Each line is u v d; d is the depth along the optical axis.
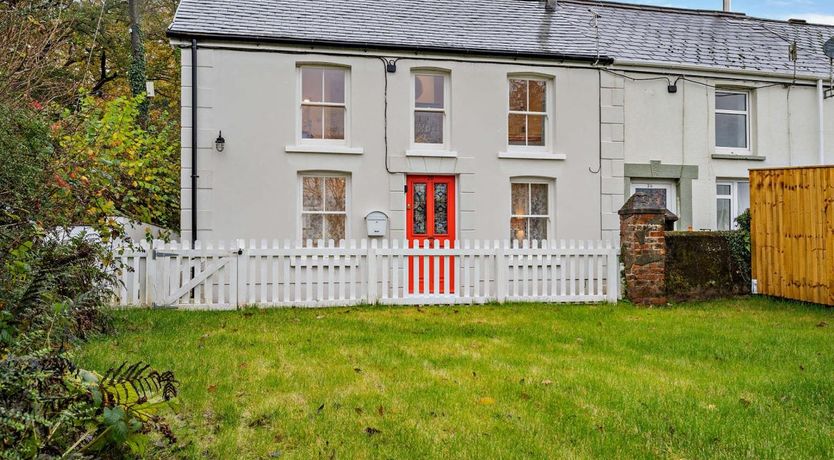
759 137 12.50
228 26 10.14
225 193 9.90
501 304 8.59
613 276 8.95
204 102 9.85
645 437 3.48
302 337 5.96
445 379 4.55
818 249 8.52
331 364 4.92
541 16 12.94
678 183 12.14
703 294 9.23
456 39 11.17
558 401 4.08
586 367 4.98
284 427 3.52
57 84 7.15
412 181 10.84
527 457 3.18
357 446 3.27
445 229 10.95
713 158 12.26
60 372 2.70
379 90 10.58
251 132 10.02
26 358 2.50
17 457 2.24
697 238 9.28
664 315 7.75
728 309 8.33
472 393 4.21
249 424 3.57
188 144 9.79
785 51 13.52
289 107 10.19
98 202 6.29
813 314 7.89
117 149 7.14
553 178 11.27
